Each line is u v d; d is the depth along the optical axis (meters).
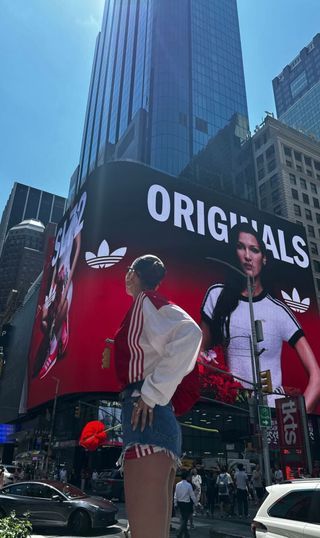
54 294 51.34
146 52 99.38
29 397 53.03
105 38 143.88
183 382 1.80
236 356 41.78
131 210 43.50
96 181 45.94
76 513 11.73
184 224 46.00
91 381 36.19
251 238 50.69
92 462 38.44
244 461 25.16
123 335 1.76
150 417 1.50
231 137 92.88
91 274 40.44
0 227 182.88
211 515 16.84
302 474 16.39
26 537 3.34
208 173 84.38
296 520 5.12
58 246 55.69
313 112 141.50
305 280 52.78
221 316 43.38
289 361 44.97
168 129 84.06
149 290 1.91
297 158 80.12
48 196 189.75
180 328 1.64
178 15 103.12
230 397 39.28
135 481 1.47
